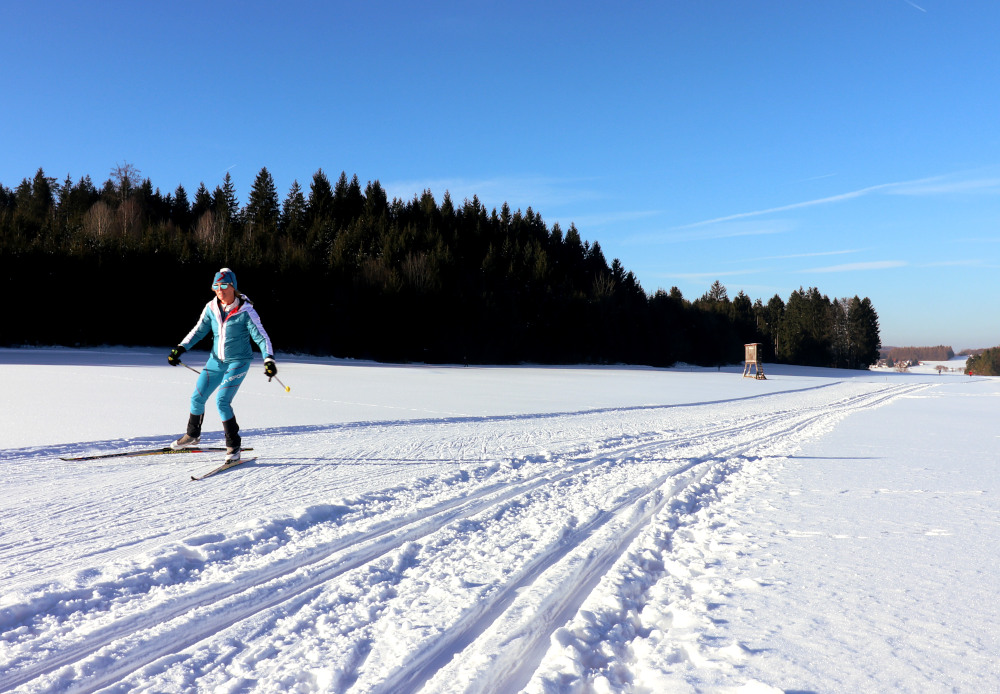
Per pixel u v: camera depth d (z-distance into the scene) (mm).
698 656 2178
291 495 4609
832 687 1950
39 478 5023
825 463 7133
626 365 65875
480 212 83750
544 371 39906
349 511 4262
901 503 4898
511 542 3693
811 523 4234
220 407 5695
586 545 3666
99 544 3398
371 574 3059
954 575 3100
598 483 5562
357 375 24719
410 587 2920
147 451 5875
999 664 2121
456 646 2324
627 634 2449
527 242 75875
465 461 6398
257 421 9180
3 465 5508
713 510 4664
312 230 65250
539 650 2301
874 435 10375
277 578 2998
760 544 3699
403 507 4402
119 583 2799
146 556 3121
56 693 1921
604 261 86688
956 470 6629
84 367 21672
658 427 10695
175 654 2195
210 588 2822
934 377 59406
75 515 3957
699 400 18250
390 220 76312
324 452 6699
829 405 18375
